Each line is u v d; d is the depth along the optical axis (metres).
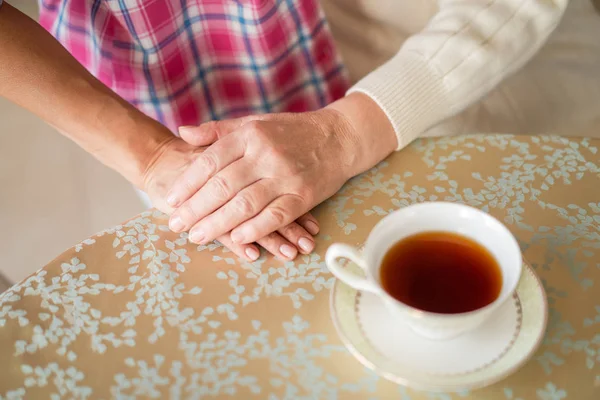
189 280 0.61
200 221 0.64
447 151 0.69
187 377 0.55
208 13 0.84
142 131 0.73
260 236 0.63
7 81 0.72
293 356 0.56
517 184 0.65
